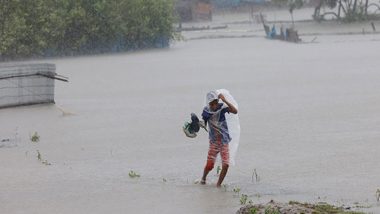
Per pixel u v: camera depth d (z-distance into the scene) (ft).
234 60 216.13
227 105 62.34
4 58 237.45
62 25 245.24
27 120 105.50
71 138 89.71
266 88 139.85
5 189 62.54
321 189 60.39
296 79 155.53
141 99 128.26
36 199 58.80
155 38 279.49
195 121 64.28
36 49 242.37
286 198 57.41
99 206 56.13
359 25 388.16
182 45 298.76
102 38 262.06
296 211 48.88
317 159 73.20
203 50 266.57
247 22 460.55
